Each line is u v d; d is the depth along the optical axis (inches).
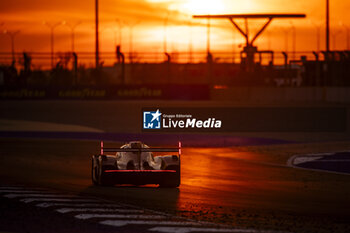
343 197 1369.3
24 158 2245.3
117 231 949.8
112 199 1302.9
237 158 2310.5
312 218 1087.0
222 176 1772.9
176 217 1082.1
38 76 6402.6
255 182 1638.8
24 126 3951.8
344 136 3388.3
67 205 1212.5
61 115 4810.5
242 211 1160.8
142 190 1459.2
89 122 4269.2
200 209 1179.9
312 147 2780.5
